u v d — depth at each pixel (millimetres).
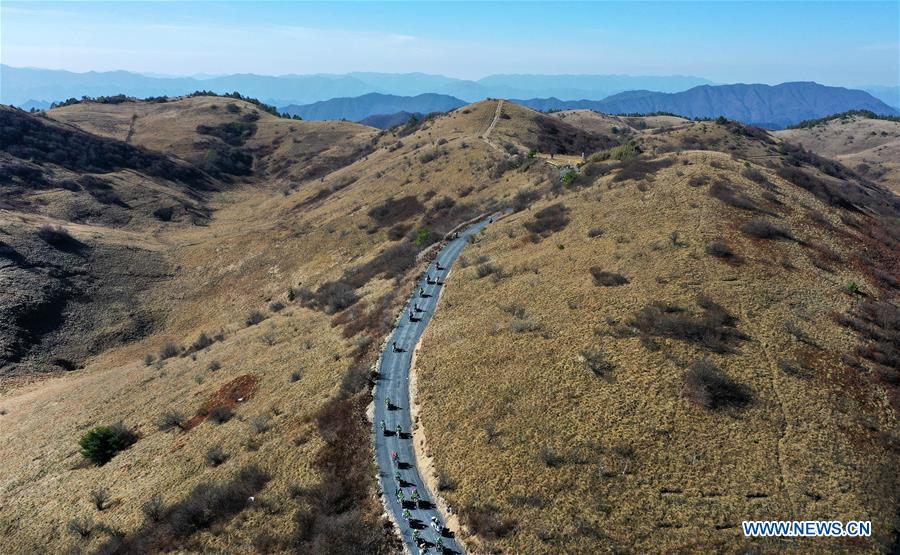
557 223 60781
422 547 26703
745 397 31641
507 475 29281
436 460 32281
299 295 79125
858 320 38281
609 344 37688
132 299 89688
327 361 48281
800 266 44344
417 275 60312
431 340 45562
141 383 59469
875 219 61125
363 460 33750
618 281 44750
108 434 45625
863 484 26438
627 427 30750
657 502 26250
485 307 48062
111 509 36844
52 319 79875
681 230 50031
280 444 37688
